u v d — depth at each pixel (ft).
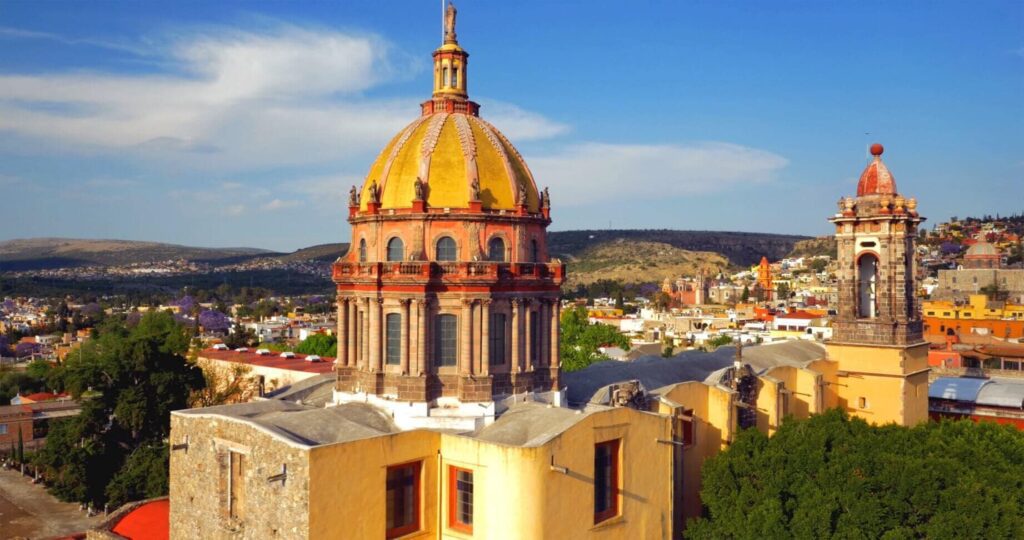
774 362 248.93
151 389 293.64
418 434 144.87
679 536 185.57
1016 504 144.36
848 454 155.94
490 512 138.92
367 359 165.68
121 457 292.61
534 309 171.12
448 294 159.94
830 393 257.34
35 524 285.02
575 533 142.61
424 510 146.30
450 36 183.01
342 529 131.34
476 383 158.30
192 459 154.71
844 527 143.02
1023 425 275.18
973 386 301.22
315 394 188.96
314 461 127.34
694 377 217.56
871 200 256.52
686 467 192.44
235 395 372.17
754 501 155.94
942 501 142.00
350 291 169.68
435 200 163.32
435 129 171.22
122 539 172.24
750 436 172.76
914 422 255.09
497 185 169.27
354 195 178.60
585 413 149.59
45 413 453.17
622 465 154.40
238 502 143.95
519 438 144.87
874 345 252.21
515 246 167.84
